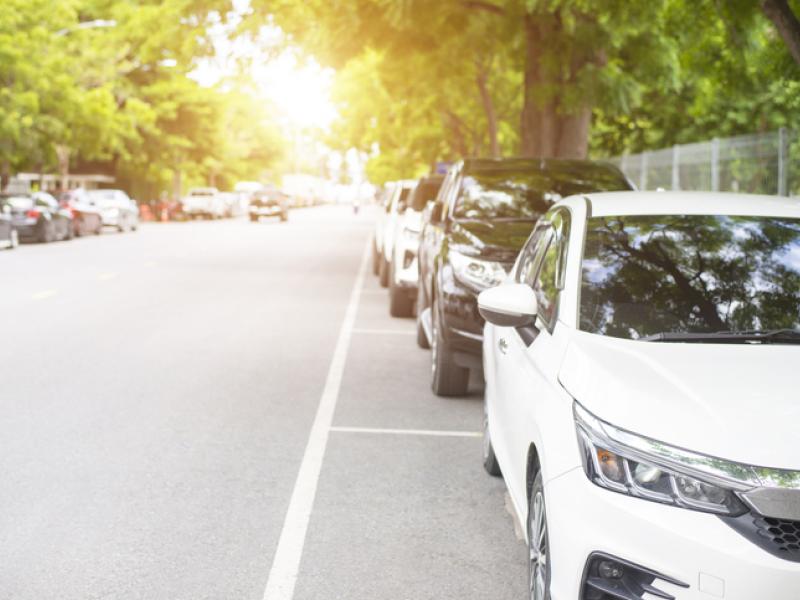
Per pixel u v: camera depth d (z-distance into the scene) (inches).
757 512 127.9
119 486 243.1
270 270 891.4
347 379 384.5
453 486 249.4
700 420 136.3
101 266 906.7
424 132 2063.2
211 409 327.6
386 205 858.1
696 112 1151.6
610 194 217.9
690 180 792.3
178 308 593.0
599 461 138.6
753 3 494.6
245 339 476.7
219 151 2829.7
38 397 339.9
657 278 183.0
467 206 388.5
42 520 218.2
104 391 351.6
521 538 213.2
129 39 2090.3
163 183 2844.5
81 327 505.7
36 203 1302.9
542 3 633.6
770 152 644.1
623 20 597.0
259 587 184.7
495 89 1621.6
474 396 358.9
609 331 173.5
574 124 800.9
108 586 183.6
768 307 178.1
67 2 1898.4
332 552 203.2
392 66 1157.1
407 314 575.8
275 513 225.9
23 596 178.4
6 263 932.0
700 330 173.8
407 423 314.7
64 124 1731.1
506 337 218.1
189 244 1309.1
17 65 1578.5
